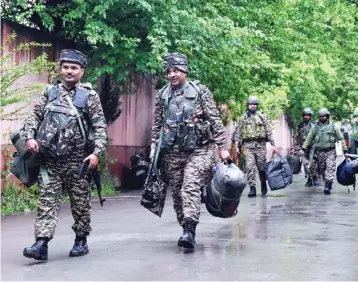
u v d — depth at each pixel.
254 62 15.32
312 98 25.53
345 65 25.75
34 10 10.94
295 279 4.24
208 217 7.94
